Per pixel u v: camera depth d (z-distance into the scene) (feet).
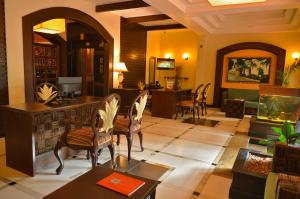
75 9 17.16
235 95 25.93
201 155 11.55
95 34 21.38
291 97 13.93
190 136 14.98
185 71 31.81
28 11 14.08
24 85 14.34
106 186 5.01
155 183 5.31
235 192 7.54
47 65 24.02
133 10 20.24
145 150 11.94
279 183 4.83
